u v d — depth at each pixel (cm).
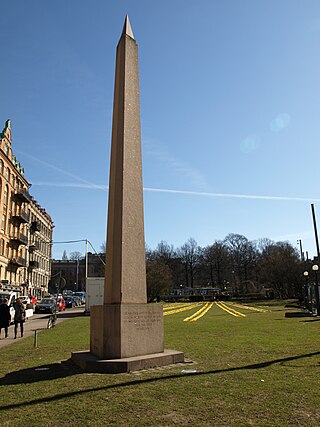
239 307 4422
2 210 5097
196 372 772
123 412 534
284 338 1352
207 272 10162
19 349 1302
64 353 1144
